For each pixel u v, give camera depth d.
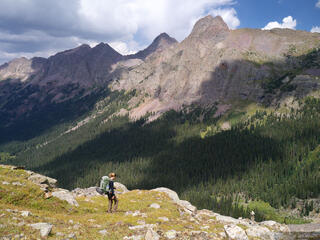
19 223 11.64
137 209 21.11
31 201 17.58
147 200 24.84
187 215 20.41
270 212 149.12
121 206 21.88
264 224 19.72
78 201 21.81
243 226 17.36
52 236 11.05
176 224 16.22
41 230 11.09
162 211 20.23
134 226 14.45
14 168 23.55
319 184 164.50
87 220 15.38
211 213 22.45
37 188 19.42
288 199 158.50
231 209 146.62
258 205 158.00
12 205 15.83
